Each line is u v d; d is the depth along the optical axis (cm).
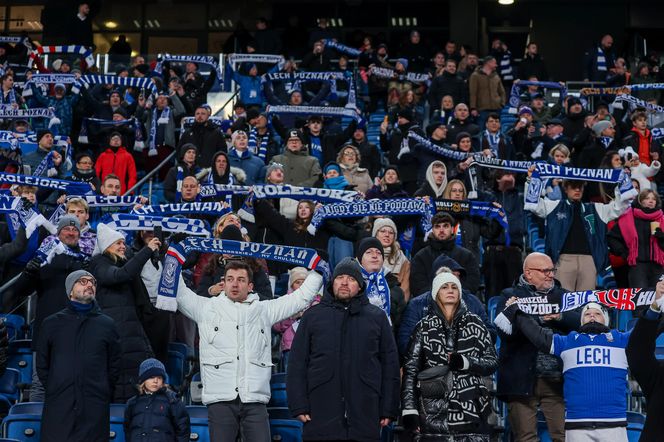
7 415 1483
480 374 1337
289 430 1446
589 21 4884
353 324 1327
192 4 5116
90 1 3912
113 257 1536
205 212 1864
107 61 3700
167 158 2744
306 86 3394
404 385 1349
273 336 1731
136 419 1355
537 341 1346
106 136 2888
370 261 1455
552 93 3591
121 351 1486
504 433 1545
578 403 1309
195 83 3225
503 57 3872
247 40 4188
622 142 2716
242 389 1362
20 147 2652
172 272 1392
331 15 5044
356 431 1291
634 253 1858
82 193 2017
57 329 1390
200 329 1397
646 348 1150
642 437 1143
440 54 3716
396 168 2284
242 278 1400
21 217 1669
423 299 1446
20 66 3722
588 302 1359
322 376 1309
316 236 1886
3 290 1662
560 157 2297
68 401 1362
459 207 1880
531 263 1458
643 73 3634
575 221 1919
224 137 2706
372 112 3509
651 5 4859
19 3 5088
